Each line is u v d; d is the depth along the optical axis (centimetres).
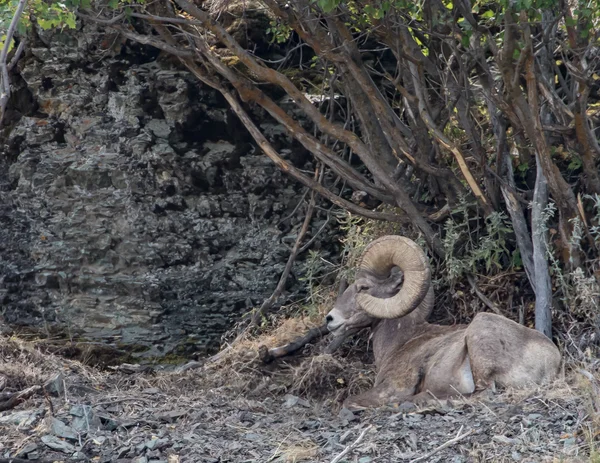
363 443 1077
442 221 1639
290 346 1609
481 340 1238
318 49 1517
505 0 1279
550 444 1025
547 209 1486
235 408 1306
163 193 1812
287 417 1280
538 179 1544
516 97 1392
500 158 1570
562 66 1764
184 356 1761
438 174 1570
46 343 1750
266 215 1833
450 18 1470
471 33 1412
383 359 1427
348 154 1836
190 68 1617
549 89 1526
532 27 1558
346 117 1842
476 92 1786
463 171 1515
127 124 1827
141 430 1140
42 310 1819
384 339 1439
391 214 1617
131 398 1302
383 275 1402
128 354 1752
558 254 1543
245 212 1834
